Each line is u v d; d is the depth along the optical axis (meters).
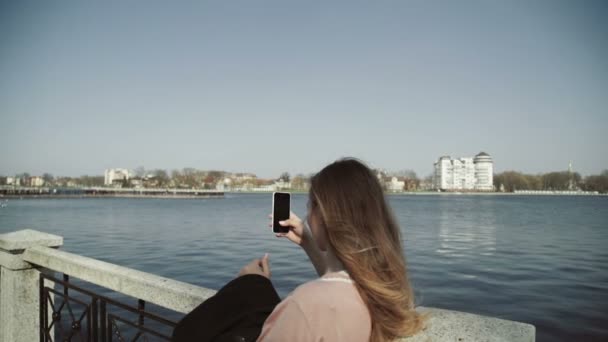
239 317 1.58
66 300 3.94
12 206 85.00
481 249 23.77
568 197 197.62
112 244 25.30
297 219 2.06
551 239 29.17
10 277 4.41
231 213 63.16
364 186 1.47
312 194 1.58
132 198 154.75
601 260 19.73
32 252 4.32
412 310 1.49
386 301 1.31
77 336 8.22
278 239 27.70
